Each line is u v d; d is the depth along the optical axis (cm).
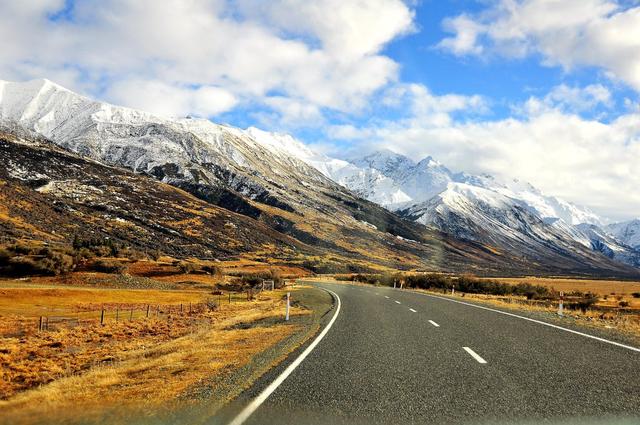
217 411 665
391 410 674
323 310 2491
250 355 1119
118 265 6988
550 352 1122
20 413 668
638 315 3111
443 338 1366
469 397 738
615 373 897
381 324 1739
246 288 6141
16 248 6875
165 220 17275
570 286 10631
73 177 19112
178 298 5116
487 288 5875
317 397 739
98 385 888
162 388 813
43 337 2202
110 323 2745
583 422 620
